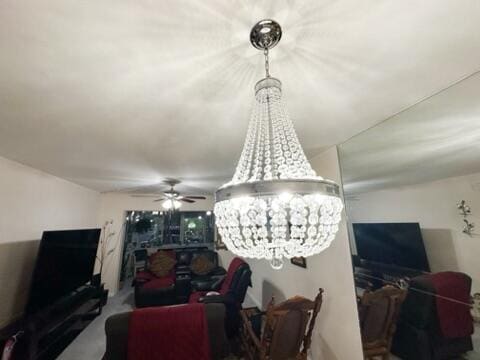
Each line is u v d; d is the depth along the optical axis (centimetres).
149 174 317
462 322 114
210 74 105
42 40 83
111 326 153
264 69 102
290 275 295
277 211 67
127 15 74
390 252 154
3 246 231
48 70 100
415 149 137
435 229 127
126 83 111
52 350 259
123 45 87
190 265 496
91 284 377
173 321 159
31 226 272
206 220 702
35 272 231
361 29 81
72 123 156
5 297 233
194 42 86
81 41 84
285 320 186
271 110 91
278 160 85
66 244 284
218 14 75
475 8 73
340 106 137
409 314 142
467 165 111
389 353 153
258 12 75
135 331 153
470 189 111
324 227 72
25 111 138
